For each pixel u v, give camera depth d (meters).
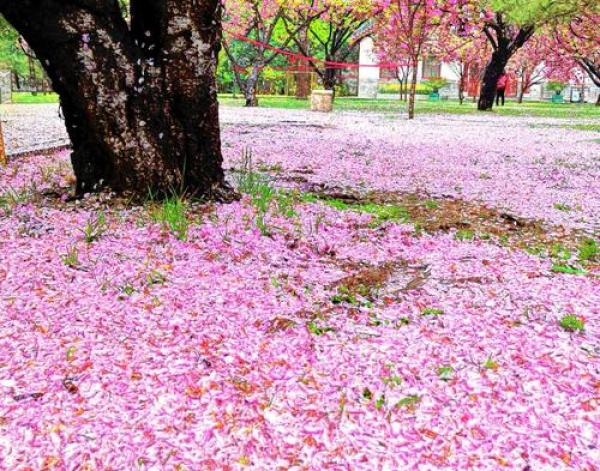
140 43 5.07
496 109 30.12
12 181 6.46
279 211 5.22
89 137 5.20
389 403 2.40
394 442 2.17
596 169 8.97
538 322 3.15
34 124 14.38
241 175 6.83
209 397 2.43
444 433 2.22
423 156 9.83
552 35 24.94
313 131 14.17
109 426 2.24
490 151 10.95
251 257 4.12
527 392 2.48
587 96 50.75
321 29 35.19
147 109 5.02
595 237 5.03
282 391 2.48
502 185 7.32
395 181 7.36
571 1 17.08
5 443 2.13
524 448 2.13
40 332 2.95
